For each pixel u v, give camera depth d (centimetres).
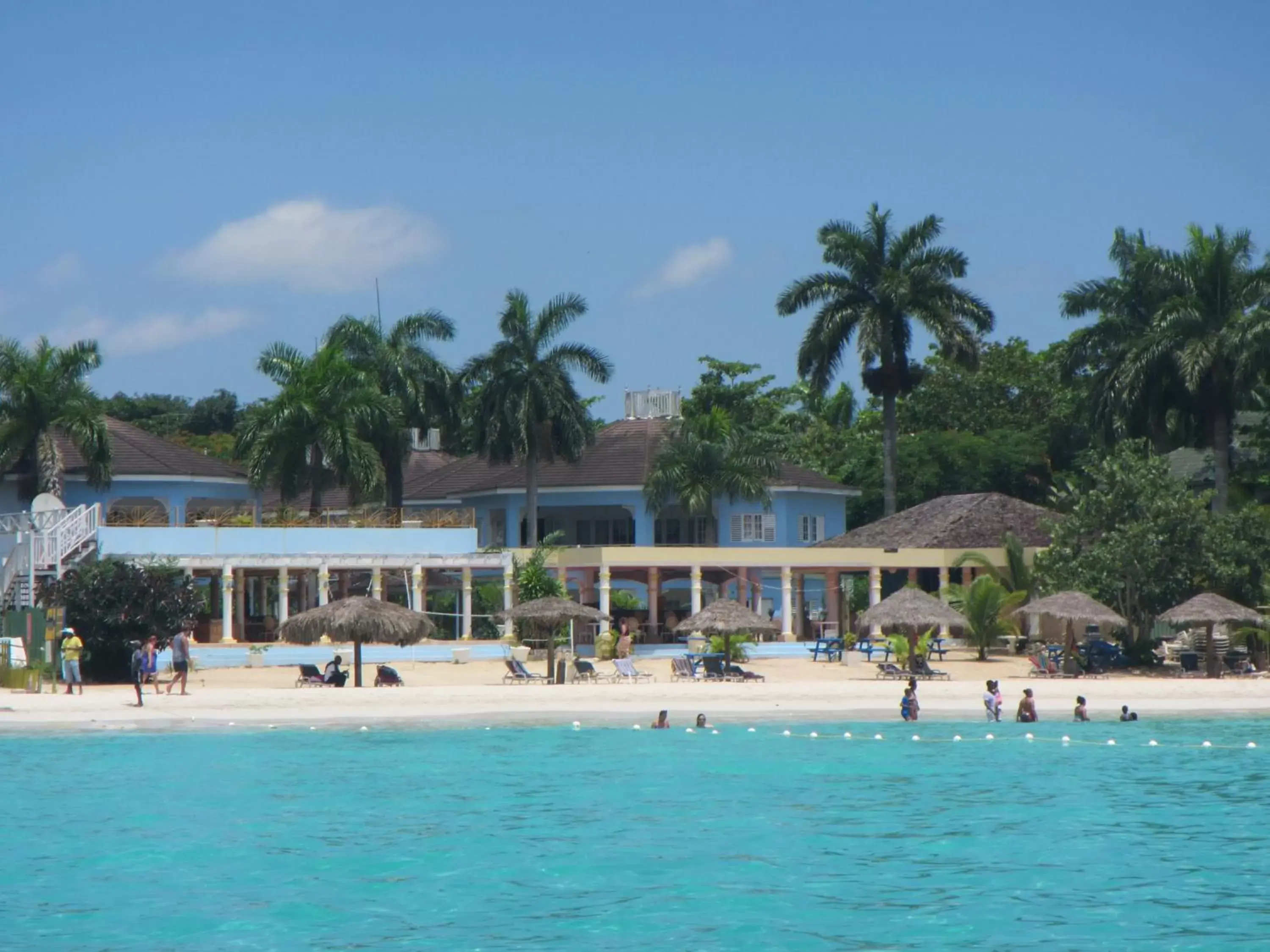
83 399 7288
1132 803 3039
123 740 3953
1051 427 10112
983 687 5269
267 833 2719
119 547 6419
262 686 5384
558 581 6975
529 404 7775
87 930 2067
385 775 3409
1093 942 1986
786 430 10694
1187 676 5819
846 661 6378
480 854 2530
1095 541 6450
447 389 8575
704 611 5712
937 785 3278
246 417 8000
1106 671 6072
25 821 2834
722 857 2509
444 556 6838
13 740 3953
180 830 2748
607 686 5275
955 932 2039
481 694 4906
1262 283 7288
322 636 5316
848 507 9756
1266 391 7944
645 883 2323
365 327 8556
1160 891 2264
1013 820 2848
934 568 7531
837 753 3806
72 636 4869
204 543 6538
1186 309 7212
